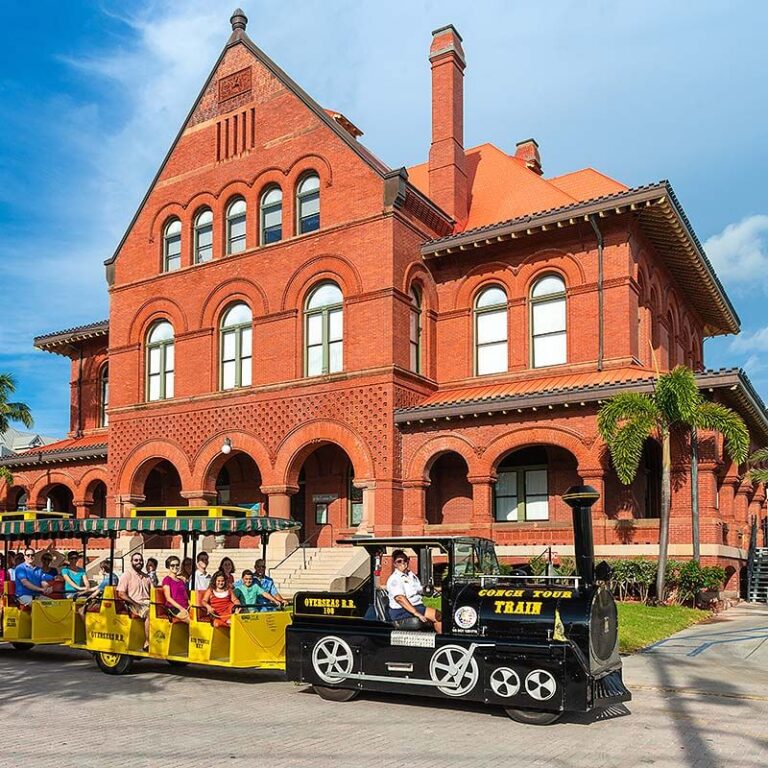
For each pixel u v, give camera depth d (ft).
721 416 67.26
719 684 39.75
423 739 29.48
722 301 106.52
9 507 117.08
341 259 84.38
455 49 95.35
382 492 78.64
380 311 81.15
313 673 37.29
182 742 29.07
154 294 98.78
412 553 75.46
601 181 97.09
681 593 67.87
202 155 97.09
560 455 79.97
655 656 47.75
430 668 34.17
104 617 45.91
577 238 80.59
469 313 86.43
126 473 97.76
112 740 29.37
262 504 89.35
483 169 101.19
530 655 31.86
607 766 25.95
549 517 79.97
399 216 82.89
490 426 76.59
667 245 86.43
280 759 26.71
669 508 67.05
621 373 75.15
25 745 28.66
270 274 89.40
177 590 44.96
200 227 97.25
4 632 51.39
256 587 45.29
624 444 65.26
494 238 81.97
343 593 37.65
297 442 84.79
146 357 99.50
